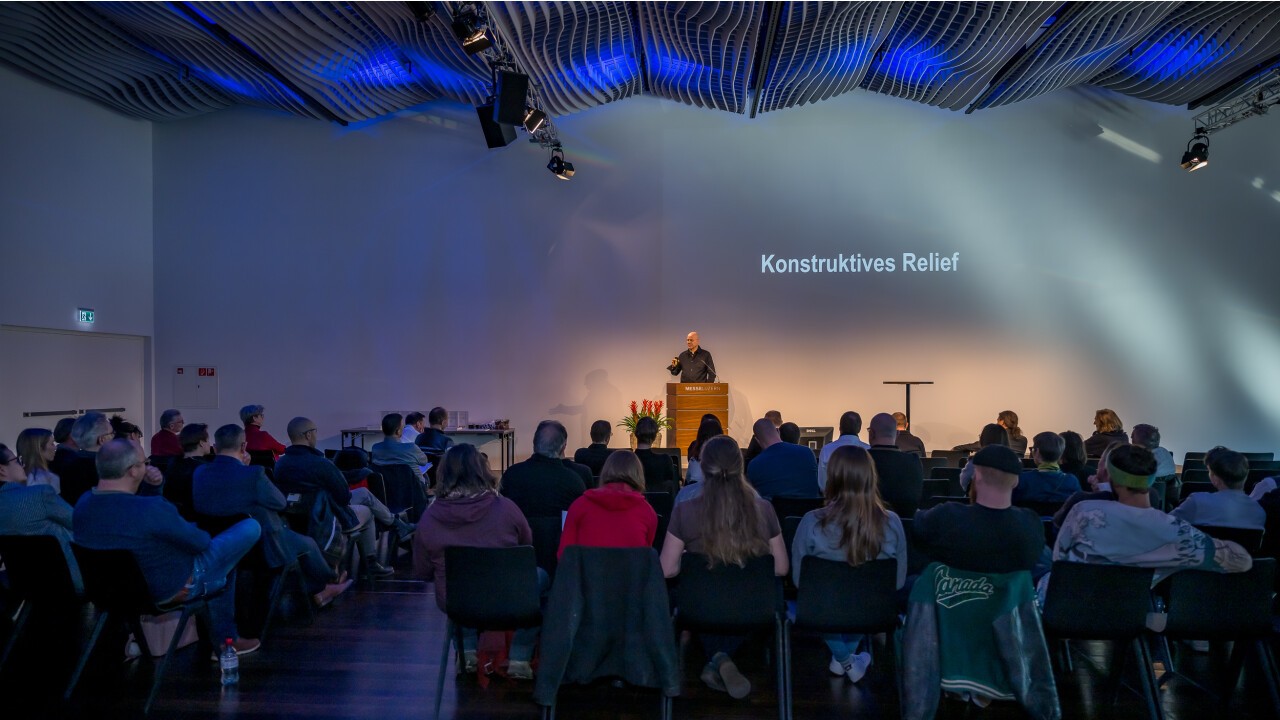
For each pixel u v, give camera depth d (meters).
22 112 8.14
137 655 3.63
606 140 9.90
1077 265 9.45
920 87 9.07
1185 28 7.54
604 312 9.84
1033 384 9.47
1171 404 9.34
